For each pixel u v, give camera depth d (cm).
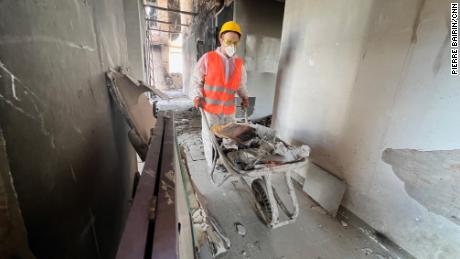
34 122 48
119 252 35
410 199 119
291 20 212
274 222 142
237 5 342
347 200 160
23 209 44
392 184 128
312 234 148
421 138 111
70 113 66
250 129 151
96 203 85
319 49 177
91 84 86
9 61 40
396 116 122
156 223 40
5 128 39
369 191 142
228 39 176
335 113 165
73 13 71
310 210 173
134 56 326
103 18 111
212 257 118
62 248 59
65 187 62
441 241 108
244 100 211
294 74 213
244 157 125
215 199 185
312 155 193
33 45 48
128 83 132
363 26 137
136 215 43
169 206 45
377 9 127
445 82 99
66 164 62
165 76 1117
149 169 61
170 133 99
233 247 135
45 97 52
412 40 111
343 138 159
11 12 40
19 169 43
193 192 122
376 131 134
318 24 176
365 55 137
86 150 78
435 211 109
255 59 380
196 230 112
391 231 131
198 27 564
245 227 153
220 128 154
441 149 103
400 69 117
